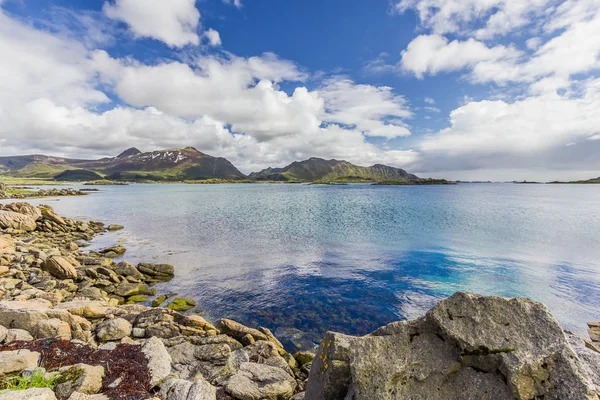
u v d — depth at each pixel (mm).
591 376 6645
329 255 36938
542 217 70375
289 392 11094
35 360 10008
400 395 6062
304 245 42438
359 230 53656
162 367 10961
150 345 12477
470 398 5781
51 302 18219
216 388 10703
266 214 79438
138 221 67125
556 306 21859
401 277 28484
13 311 12930
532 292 24422
